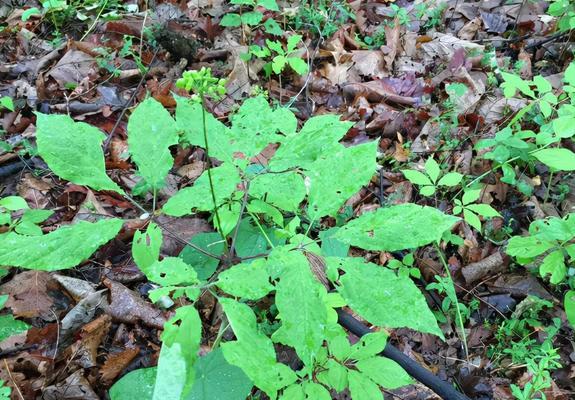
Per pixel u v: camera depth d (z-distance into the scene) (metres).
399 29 1.54
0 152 1.12
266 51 1.34
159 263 0.52
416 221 0.46
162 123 0.57
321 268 0.48
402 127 1.28
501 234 1.06
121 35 1.49
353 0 1.69
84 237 0.50
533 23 1.58
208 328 0.86
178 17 1.56
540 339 0.92
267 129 0.59
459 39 1.55
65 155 0.53
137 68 1.39
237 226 0.65
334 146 0.55
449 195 1.14
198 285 0.51
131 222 0.99
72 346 0.81
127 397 0.61
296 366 0.82
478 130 1.27
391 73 1.46
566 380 0.87
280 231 0.63
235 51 1.42
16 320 0.81
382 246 0.46
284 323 0.42
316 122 0.62
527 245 0.85
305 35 1.54
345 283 0.46
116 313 0.86
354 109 1.32
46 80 1.33
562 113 1.04
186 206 0.57
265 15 1.57
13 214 0.99
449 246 1.06
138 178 1.11
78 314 0.85
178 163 1.15
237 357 0.44
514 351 0.86
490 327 0.94
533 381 0.71
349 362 0.69
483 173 1.17
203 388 0.58
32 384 0.76
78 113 1.25
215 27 1.50
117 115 1.26
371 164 0.50
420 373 0.79
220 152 0.59
